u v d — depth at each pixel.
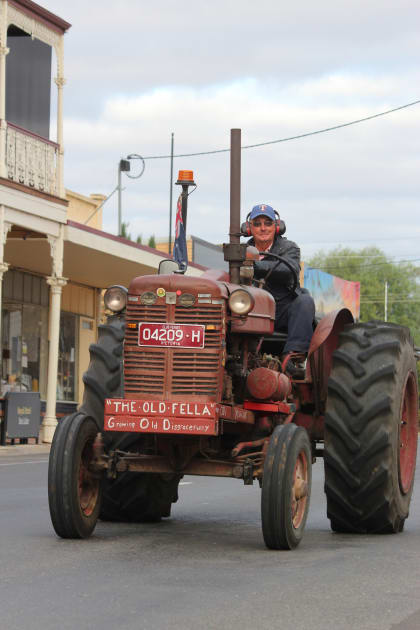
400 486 9.65
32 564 7.45
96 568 7.30
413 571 7.36
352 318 10.38
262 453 8.60
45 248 29.17
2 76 25.31
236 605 6.09
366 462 9.12
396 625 5.64
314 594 6.45
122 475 9.58
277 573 7.19
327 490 9.34
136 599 6.23
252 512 11.68
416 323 122.62
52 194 27.06
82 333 36.44
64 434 8.45
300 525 8.55
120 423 8.27
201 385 8.34
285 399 9.07
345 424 9.16
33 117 27.11
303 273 53.59
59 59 27.78
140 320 8.48
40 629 5.46
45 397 33.56
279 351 10.23
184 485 15.47
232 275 9.20
